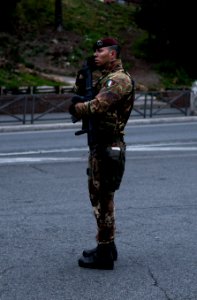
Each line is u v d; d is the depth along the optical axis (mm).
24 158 15078
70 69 38125
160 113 27797
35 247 6922
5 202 9539
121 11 49312
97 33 43812
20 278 5871
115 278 5906
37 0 45688
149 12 40531
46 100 26812
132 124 25891
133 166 13477
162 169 13031
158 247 6996
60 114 26875
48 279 5848
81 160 14602
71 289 5602
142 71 39625
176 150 16609
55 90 30297
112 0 50750
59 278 5875
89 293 5516
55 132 23031
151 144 18250
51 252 6723
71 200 9695
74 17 45438
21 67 35625
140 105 28844
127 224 8094
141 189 10695
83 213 8734
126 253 6738
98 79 5824
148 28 41531
